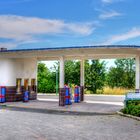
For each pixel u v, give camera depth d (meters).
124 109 20.41
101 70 42.25
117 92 41.03
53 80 43.97
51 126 15.50
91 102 28.55
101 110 22.23
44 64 45.28
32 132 13.74
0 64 28.56
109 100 30.97
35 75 31.62
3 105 25.62
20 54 27.92
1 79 28.41
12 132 13.67
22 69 29.86
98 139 12.42
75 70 41.94
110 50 25.03
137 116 18.69
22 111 21.95
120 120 17.84
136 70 25.02
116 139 12.47
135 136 13.11
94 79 42.06
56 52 26.64
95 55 26.78
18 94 29.27
